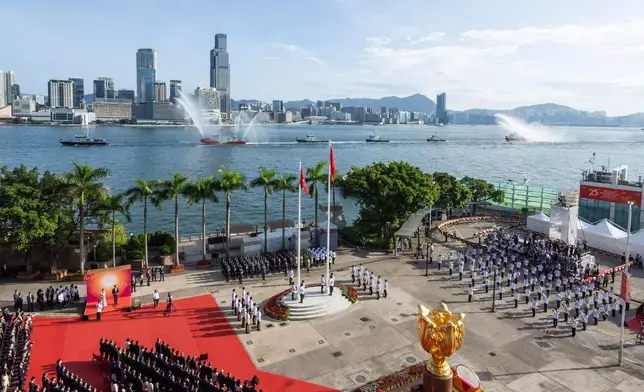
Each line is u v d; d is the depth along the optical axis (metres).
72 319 46.81
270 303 49.62
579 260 60.44
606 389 35.06
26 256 58.72
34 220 54.34
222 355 39.97
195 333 44.03
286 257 63.03
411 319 47.31
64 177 60.75
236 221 110.50
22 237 53.66
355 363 38.91
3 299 51.88
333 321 46.84
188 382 33.19
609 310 48.94
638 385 35.56
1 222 54.62
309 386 35.53
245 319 44.19
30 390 31.14
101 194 60.53
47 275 58.38
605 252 71.75
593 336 43.59
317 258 64.88
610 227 73.19
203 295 53.44
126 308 49.00
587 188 84.75
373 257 68.69
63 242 59.41
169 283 57.41
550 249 67.94
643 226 77.25
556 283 56.09
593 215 84.25
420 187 71.62
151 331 44.38
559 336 43.56
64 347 41.06
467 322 46.56
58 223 58.19
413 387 35.22
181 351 40.53
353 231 76.25
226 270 58.66
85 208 61.81
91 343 41.88
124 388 33.91
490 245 71.31
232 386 33.50
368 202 73.06
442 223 91.75
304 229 78.00
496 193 105.12
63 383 33.44
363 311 49.25
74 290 51.03
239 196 140.75
